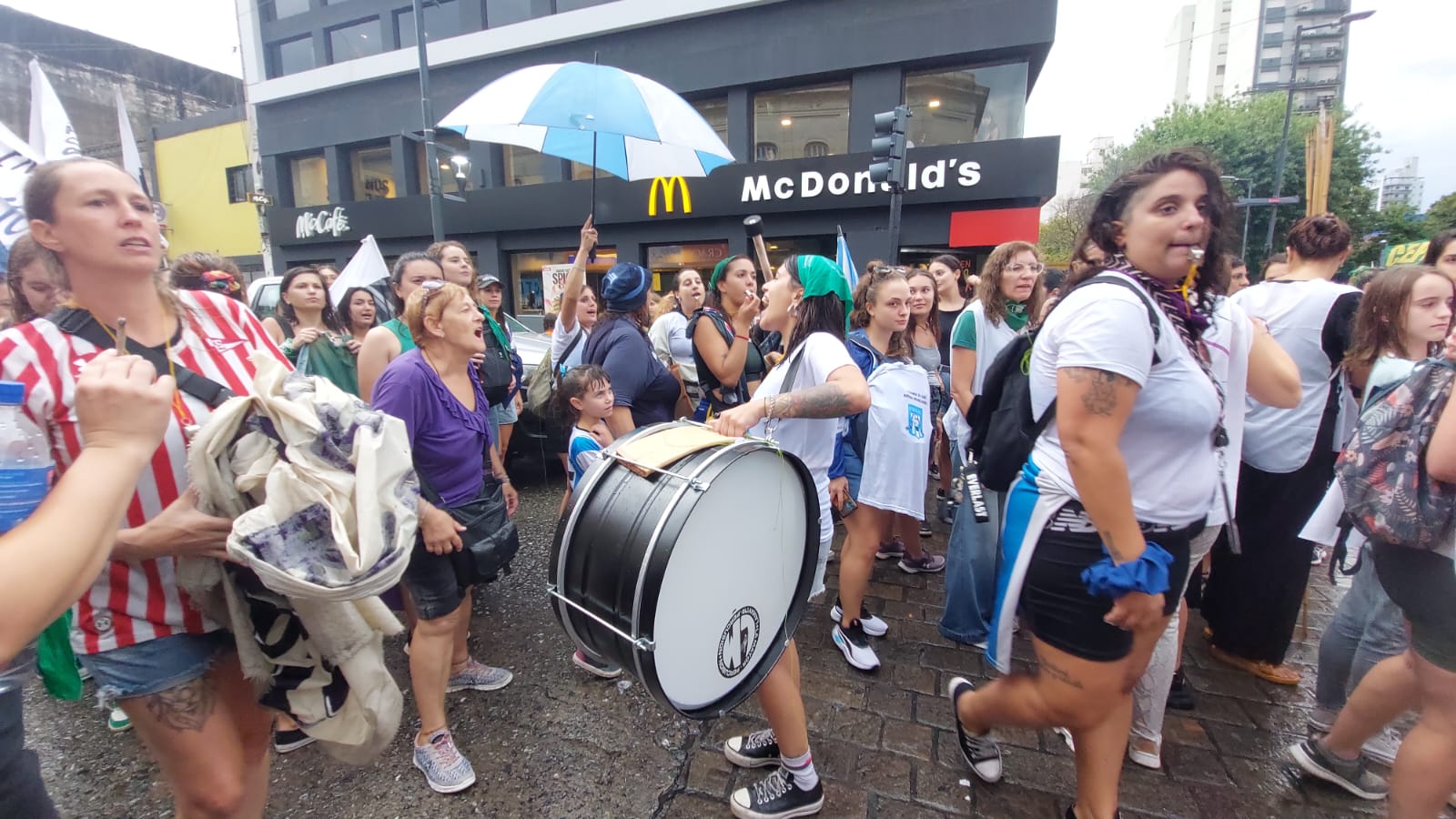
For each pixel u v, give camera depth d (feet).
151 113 63.77
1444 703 4.86
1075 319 4.38
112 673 4.06
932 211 35.27
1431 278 6.51
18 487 2.93
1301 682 8.06
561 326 12.23
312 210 50.93
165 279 4.54
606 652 4.69
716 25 38.01
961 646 8.91
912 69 35.22
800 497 5.48
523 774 6.47
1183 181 4.35
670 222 41.45
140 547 3.74
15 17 54.34
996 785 6.29
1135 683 4.93
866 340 8.61
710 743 6.93
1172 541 4.70
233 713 4.74
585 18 40.32
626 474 4.71
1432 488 4.74
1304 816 5.97
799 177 36.91
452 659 7.79
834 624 9.50
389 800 6.14
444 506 6.35
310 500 3.67
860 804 6.07
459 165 35.42
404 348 8.84
